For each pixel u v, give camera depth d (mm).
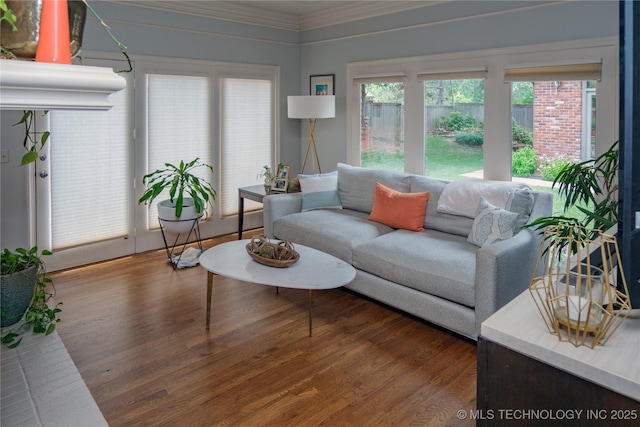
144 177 4172
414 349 2711
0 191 3666
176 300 3428
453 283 2736
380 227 3756
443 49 4188
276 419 2068
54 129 3914
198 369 2477
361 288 3303
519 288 2736
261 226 5680
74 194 4102
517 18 3672
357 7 4797
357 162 5160
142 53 4359
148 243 4684
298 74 5695
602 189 3342
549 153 3656
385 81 4680
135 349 2684
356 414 2105
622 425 891
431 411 2125
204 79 4859
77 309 3242
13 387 1536
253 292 3613
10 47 698
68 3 759
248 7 4945
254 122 5363
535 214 3098
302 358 2605
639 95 951
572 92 3480
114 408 2131
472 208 3354
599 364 920
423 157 4500
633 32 938
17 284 1793
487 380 1094
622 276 1009
